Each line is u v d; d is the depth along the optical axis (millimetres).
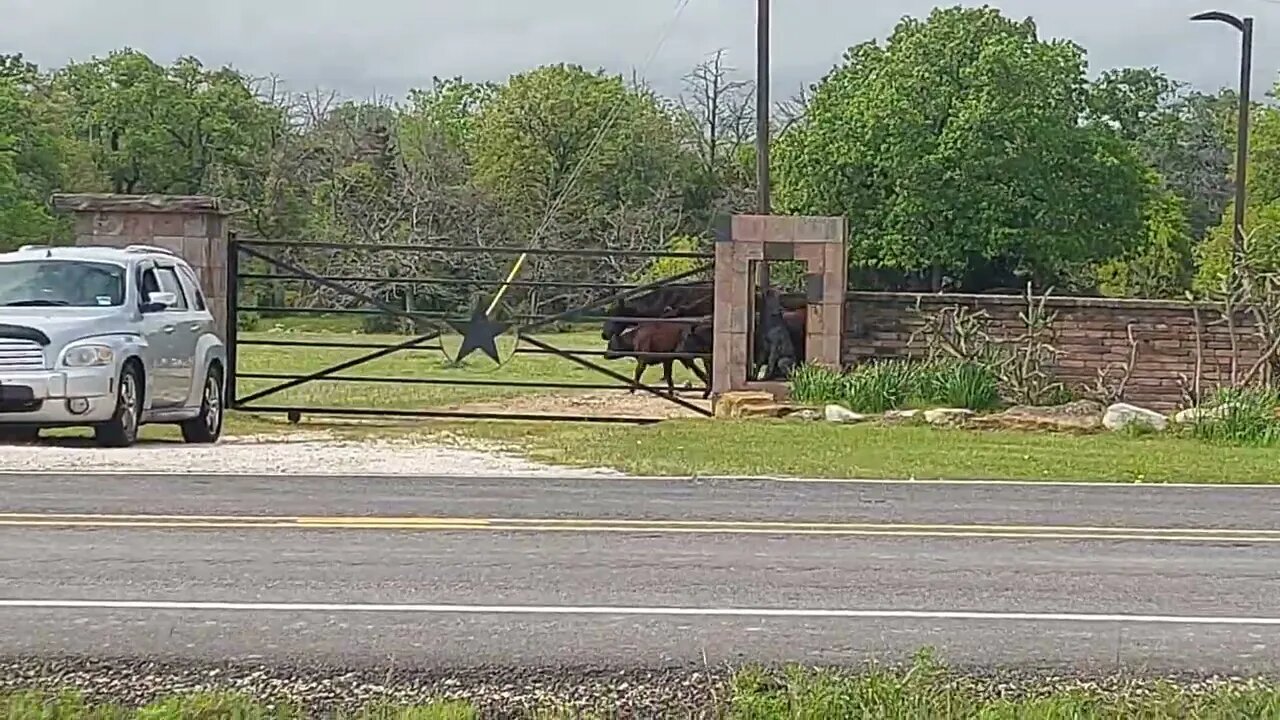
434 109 79562
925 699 6258
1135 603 8398
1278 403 19406
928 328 21234
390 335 40406
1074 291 61469
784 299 21594
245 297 46188
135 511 11164
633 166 62031
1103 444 17094
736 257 20578
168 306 16516
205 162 64688
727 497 12547
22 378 14883
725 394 20141
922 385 19734
